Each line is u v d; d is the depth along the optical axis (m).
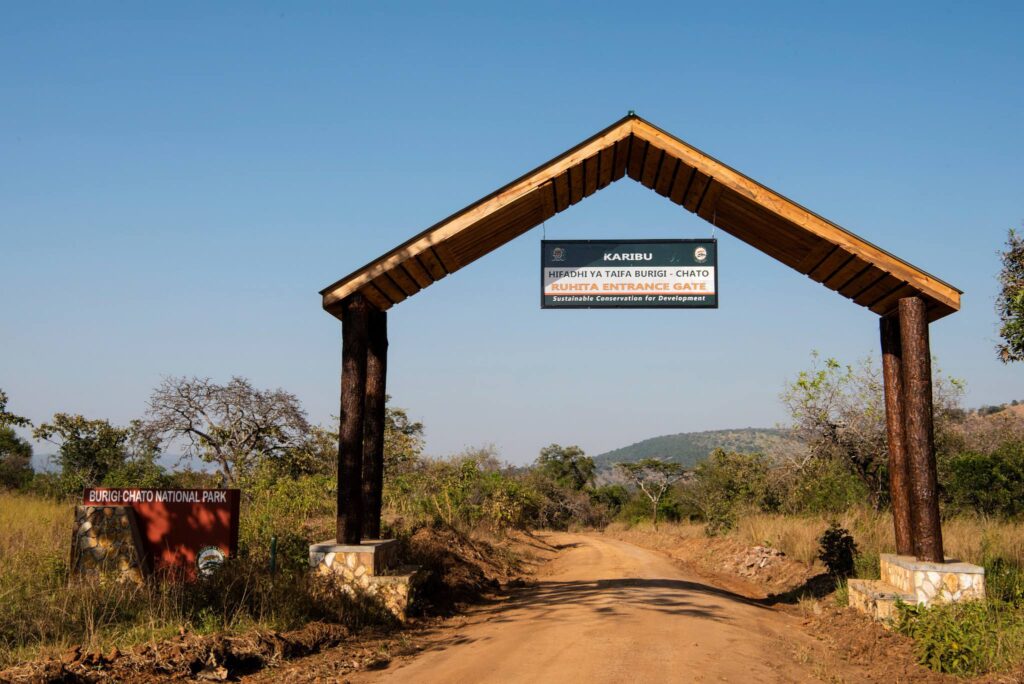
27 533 15.45
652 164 13.45
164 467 27.38
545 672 8.27
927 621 10.24
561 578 19.20
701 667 8.45
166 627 9.23
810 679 8.48
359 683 8.29
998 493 20.27
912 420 11.97
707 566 22.88
